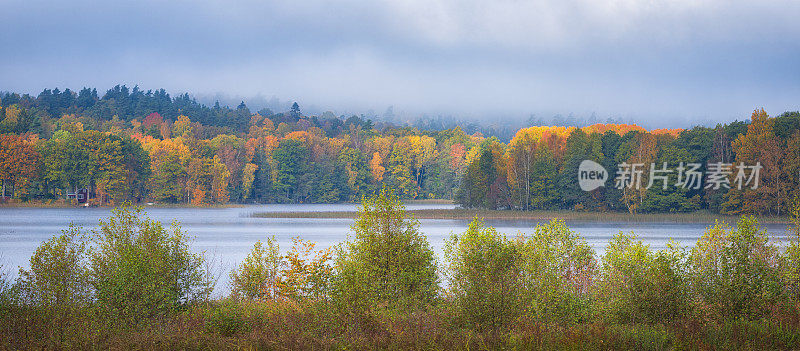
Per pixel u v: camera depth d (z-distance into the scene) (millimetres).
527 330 13609
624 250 17016
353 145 181250
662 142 93688
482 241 15031
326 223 81000
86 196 121875
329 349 12734
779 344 12734
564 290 16281
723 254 16078
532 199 99438
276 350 12680
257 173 158000
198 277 17375
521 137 135250
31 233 58188
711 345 12508
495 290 14461
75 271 15984
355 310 14219
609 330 13492
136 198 131000
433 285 16812
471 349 12672
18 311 14445
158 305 15148
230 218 93188
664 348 12664
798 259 16250
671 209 88062
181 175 134250
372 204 17156
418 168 174500
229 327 14148
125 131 178750
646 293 15109
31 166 117812
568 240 18438
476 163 104562
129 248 15867
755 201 77688
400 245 16609
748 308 15195
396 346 12695
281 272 19469
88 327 13680
